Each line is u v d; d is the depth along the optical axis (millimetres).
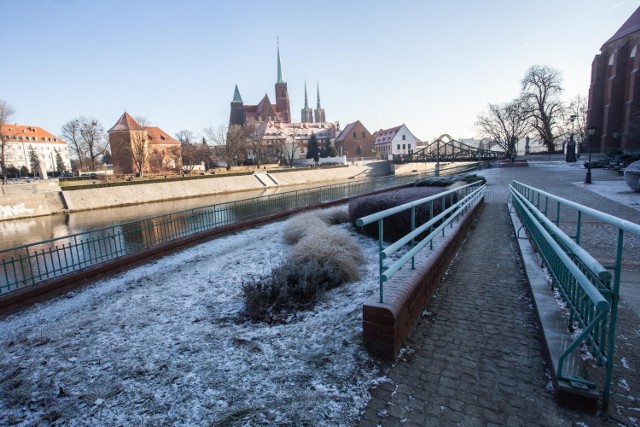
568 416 2398
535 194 14992
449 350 3258
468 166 43781
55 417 2826
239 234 11555
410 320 3572
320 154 90562
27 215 31328
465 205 8289
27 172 71750
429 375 2912
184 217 11273
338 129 132750
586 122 52406
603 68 45469
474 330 3607
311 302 4707
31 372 3619
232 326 4281
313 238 6719
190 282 6453
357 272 5789
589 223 8984
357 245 7000
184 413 2684
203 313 4848
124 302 5695
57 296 6555
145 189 40844
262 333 3924
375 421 2451
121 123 69500
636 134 36969
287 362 3240
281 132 103438
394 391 2740
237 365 3283
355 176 70938
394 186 22531
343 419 2479
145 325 4613
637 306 3928
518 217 9477
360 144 106312
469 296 4488
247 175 53719
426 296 4199
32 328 5062
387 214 3311
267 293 4723
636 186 13914
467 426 2369
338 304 4645
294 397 2732
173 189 43375
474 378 2848
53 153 98062
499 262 5887
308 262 5594
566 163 38344
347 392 2758
